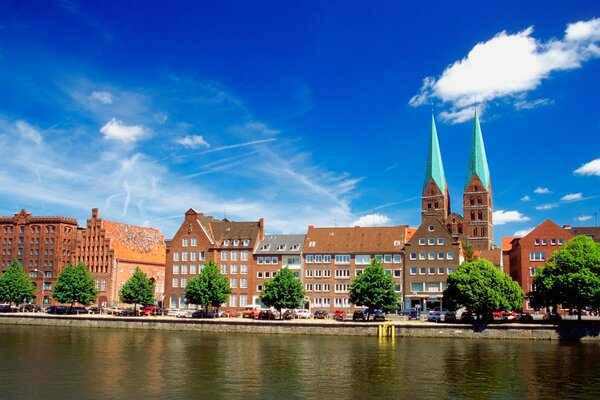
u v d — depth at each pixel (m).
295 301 124.44
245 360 75.50
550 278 106.12
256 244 156.12
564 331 99.38
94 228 169.25
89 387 58.56
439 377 64.38
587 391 57.78
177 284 158.75
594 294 101.44
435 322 114.25
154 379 62.59
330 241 152.75
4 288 153.25
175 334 108.62
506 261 177.88
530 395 56.22
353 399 54.31
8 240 178.75
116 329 118.38
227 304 154.38
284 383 60.91
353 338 102.88
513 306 110.62
